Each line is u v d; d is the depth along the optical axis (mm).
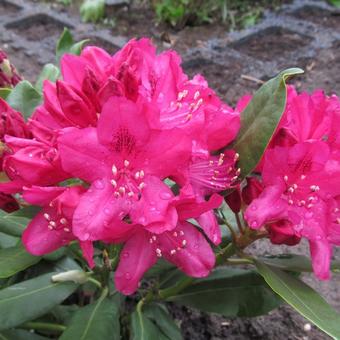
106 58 317
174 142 281
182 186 299
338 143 307
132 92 290
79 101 289
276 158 298
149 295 402
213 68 865
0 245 407
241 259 367
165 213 275
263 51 916
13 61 887
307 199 303
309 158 298
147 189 286
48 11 1051
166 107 307
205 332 494
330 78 823
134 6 1082
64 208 279
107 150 283
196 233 308
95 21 1016
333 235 311
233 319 502
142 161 290
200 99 310
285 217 300
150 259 304
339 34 939
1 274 338
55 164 289
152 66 319
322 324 307
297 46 919
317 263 302
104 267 371
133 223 280
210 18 1028
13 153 305
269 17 1007
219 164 322
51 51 916
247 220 296
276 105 310
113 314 362
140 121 278
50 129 313
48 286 364
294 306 314
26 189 282
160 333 382
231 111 320
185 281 387
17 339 384
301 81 822
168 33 985
